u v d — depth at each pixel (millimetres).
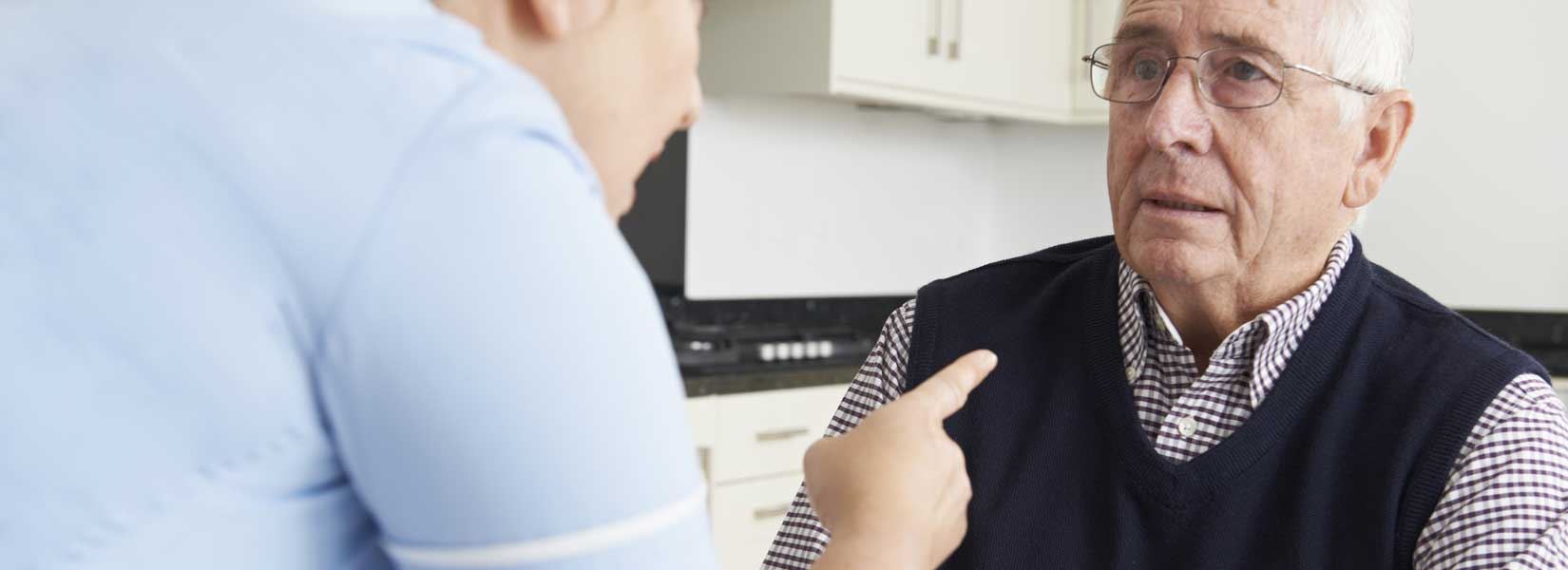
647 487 472
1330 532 1007
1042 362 1168
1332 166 1045
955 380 654
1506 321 3842
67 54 460
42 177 443
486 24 534
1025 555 1088
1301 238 1054
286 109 449
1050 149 4316
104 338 438
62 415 438
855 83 3297
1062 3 3910
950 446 626
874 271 4137
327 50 462
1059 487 1103
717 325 3648
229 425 444
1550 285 3582
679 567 485
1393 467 989
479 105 465
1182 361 1093
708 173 3674
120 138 444
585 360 458
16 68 459
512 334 445
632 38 554
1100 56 1128
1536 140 3561
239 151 442
